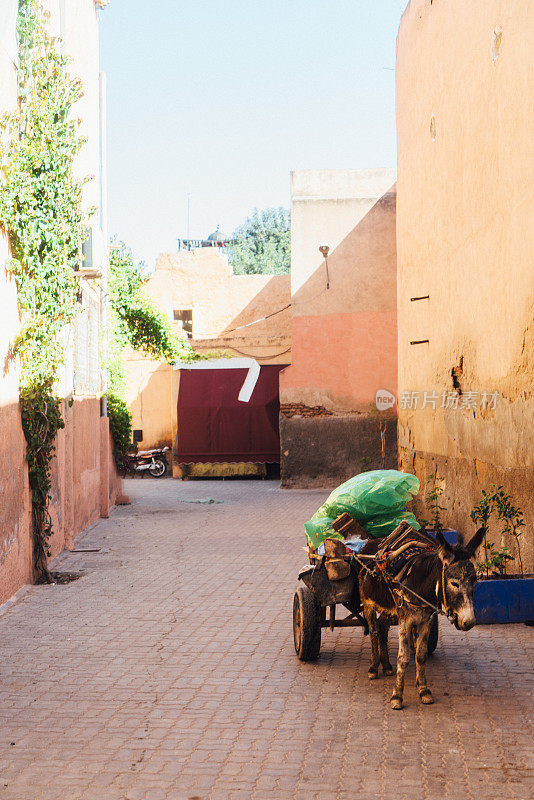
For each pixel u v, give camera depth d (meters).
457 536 11.95
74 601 11.27
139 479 31.34
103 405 20.48
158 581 12.52
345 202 26.05
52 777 5.79
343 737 6.37
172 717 6.91
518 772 5.69
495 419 11.97
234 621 10.09
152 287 32.72
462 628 6.09
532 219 10.38
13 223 11.74
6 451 11.39
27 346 12.20
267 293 32.41
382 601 7.37
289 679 7.84
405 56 17.95
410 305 17.94
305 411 26.19
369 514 8.38
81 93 14.06
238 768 5.87
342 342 26.06
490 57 12.02
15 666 8.41
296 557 14.34
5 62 11.61
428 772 5.72
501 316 11.68
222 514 20.47
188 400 31.02
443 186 14.92
